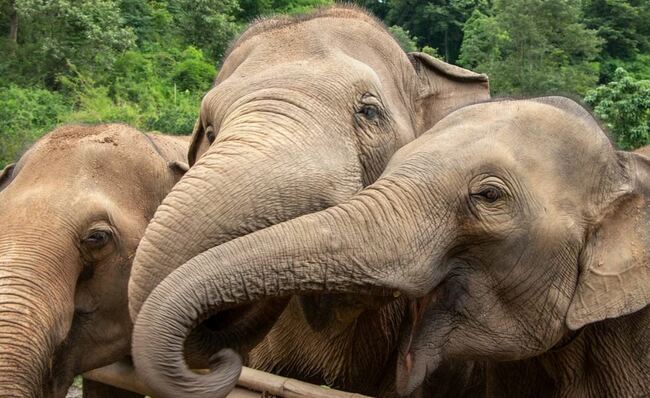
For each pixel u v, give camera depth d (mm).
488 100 3564
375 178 3885
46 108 26266
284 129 3488
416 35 66500
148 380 2646
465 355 3277
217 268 2750
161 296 2689
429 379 4371
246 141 3406
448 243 3141
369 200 3086
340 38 4105
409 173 3160
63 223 3756
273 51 3979
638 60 55406
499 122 3301
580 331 3449
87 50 31188
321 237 2924
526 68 40625
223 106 3744
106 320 4000
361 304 3445
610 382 3523
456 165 3160
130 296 3174
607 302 3207
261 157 3342
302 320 4316
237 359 2865
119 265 3945
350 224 3000
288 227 2924
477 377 4438
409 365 3223
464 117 3400
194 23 39094
